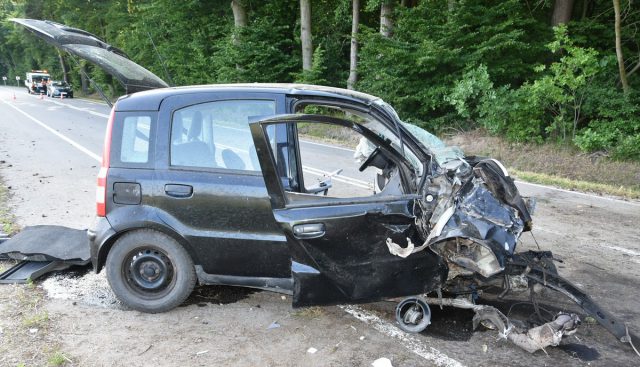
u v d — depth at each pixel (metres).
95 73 40.03
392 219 3.33
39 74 45.31
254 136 3.25
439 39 14.88
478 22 14.35
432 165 3.47
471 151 12.65
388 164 4.14
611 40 13.82
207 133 3.72
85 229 5.50
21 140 13.32
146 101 3.83
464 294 3.71
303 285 3.42
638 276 4.73
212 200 3.61
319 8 23.22
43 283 4.32
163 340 3.43
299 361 3.19
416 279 3.42
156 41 29.25
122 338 3.44
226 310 3.91
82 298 4.06
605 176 9.91
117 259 3.78
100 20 41.34
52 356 3.17
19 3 50.75
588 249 5.49
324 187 4.94
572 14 15.06
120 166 3.76
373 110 3.60
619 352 3.36
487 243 3.10
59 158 10.64
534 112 12.42
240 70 22.06
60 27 4.45
